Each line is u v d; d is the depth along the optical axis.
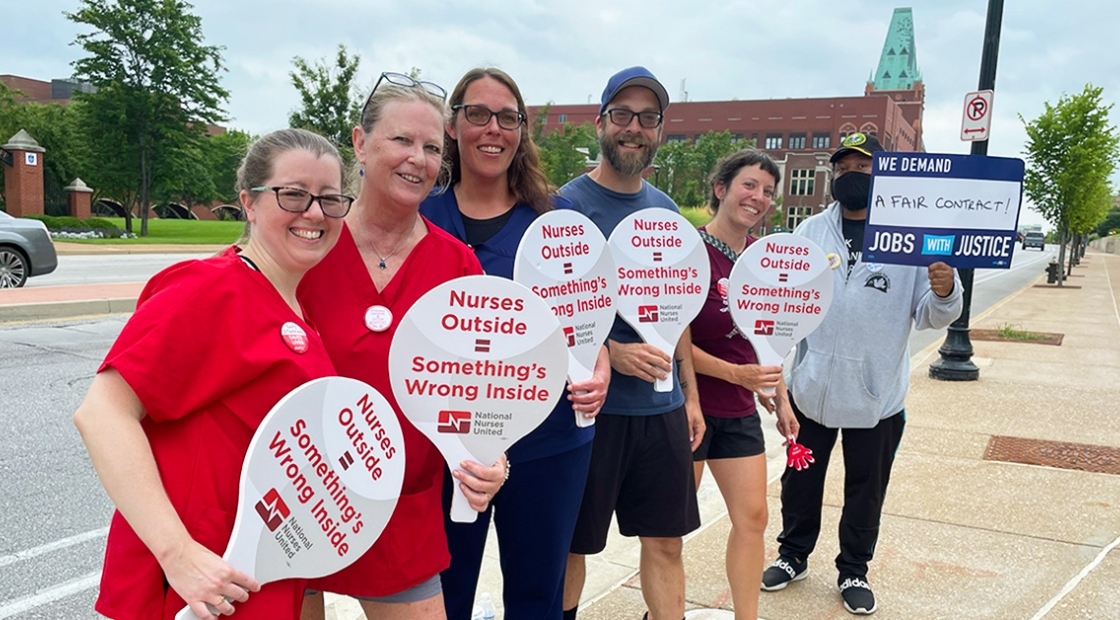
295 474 1.51
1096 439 5.48
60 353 7.43
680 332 2.63
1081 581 3.22
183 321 1.42
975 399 6.85
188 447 1.47
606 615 2.97
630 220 2.57
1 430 5.02
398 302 1.94
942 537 3.70
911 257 3.00
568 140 46.44
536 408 1.93
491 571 3.33
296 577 1.54
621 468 2.61
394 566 1.83
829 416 3.07
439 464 2.00
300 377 1.58
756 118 100.06
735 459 2.86
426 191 1.94
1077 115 19.55
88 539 3.51
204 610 1.37
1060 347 10.03
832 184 3.23
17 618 2.82
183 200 65.25
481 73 2.28
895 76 190.25
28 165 31.80
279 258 1.61
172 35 34.34
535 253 2.29
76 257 20.80
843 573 3.15
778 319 2.82
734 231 3.01
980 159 2.96
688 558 3.50
